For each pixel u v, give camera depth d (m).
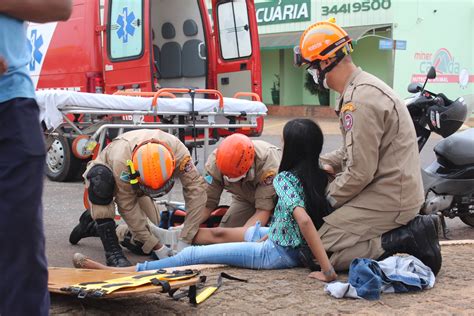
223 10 8.62
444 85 19.48
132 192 3.98
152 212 4.58
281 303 3.06
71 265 4.29
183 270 3.32
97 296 2.65
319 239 3.37
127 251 4.72
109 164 4.02
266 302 3.07
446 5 19.12
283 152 3.56
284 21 20.02
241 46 8.41
